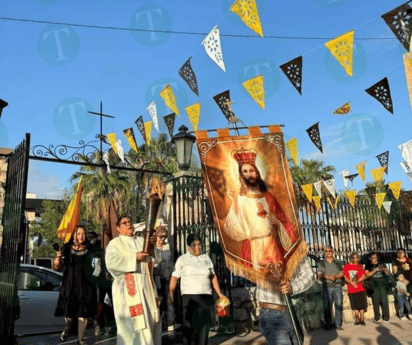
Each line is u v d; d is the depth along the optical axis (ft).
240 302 23.07
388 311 28.86
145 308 14.15
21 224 17.20
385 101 13.76
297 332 11.01
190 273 17.98
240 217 13.71
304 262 12.75
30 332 23.17
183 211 23.09
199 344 17.31
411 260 30.76
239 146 14.93
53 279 25.80
